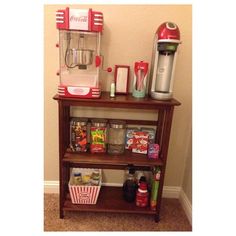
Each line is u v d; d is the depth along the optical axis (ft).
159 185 4.53
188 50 4.64
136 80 4.30
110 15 4.43
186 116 5.06
